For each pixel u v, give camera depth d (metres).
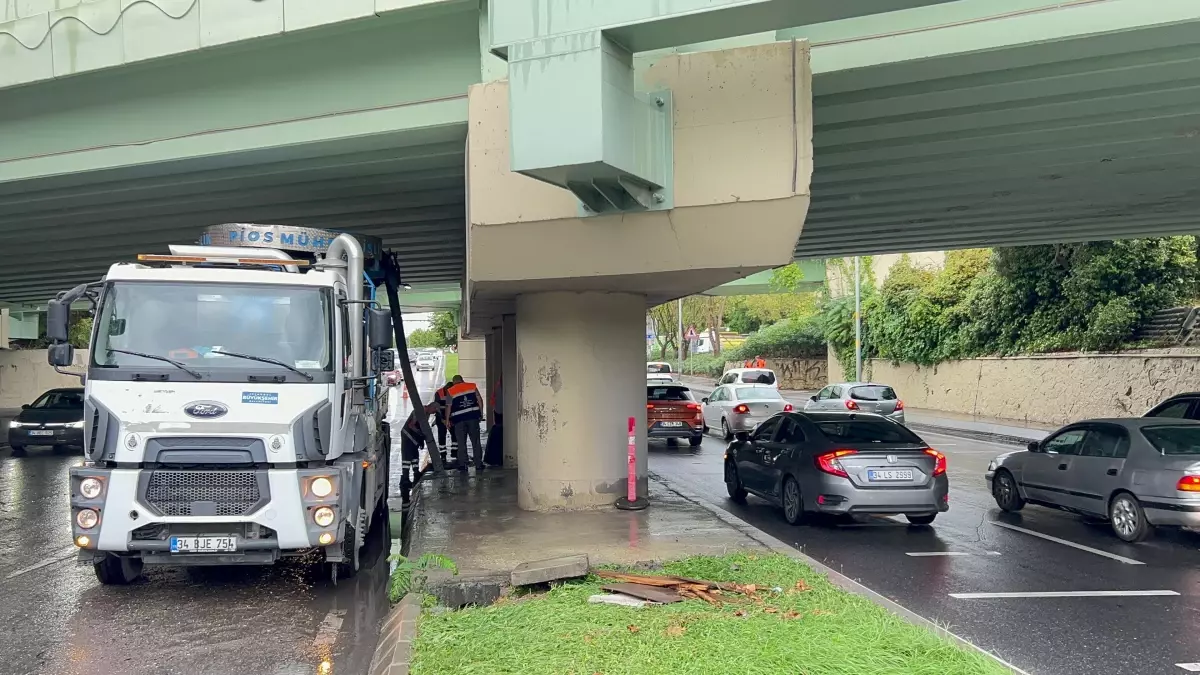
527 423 10.49
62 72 10.48
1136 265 23.86
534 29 6.98
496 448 16.16
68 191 12.30
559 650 5.20
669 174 7.86
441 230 16.59
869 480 10.24
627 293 10.51
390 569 8.77
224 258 7.99
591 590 6.70
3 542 10.33
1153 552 9.24
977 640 6.23
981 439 23.56
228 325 7.48
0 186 11.78
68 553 9.66
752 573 7.11
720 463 18.22
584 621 5.80
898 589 7.73
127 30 10.13
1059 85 8.66
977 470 16.83
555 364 10.32
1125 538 9.77
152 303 7.45
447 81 9.45
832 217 15.87
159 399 7.12
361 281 8.41
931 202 14.54
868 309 39.16
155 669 5.83
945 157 11.43
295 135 10.03
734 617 5.84
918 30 7.91
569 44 6.88
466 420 14.45
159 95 10.61
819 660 4.86
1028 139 10.54
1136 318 23.48
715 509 10.38
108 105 10.85
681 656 4.99
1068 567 8.58
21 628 6.79
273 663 5.95
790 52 7.72
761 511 12.21
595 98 6.80
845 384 26.86
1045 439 11.42
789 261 8.07
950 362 32.44
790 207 7.74
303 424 7.32
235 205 13.73
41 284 25.28
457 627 5.78
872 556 9.15
